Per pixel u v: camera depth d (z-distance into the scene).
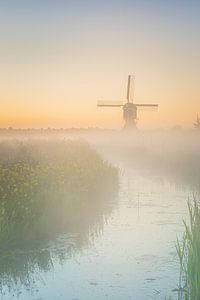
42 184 17.11
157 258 11.07
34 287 9.37
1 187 15.27
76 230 13.80
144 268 10.38
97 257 11.21
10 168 20.17
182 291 8.95
